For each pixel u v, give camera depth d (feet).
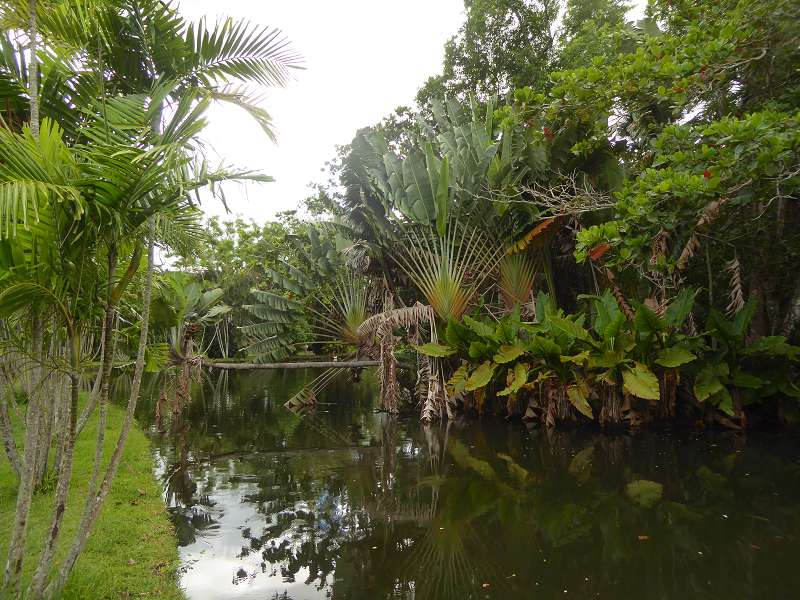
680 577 12.76
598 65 25.59
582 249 22.93
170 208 11.28
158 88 11.68
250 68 13.67
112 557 13.62
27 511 9.96
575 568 13.51
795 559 13.55
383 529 16.78
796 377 31.09
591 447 27.94
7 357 15.57
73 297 10.22
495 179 38.06
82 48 12.04
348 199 43.24
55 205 9.23
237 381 74.18
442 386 39.65
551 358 33.88
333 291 50.85
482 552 14.78
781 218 30.09
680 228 26.89
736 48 22.13
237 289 87.30
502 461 25.58
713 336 31.27
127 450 25.43
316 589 12.75
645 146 34.94
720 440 28.50
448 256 39.73
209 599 12.25
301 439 32.17
